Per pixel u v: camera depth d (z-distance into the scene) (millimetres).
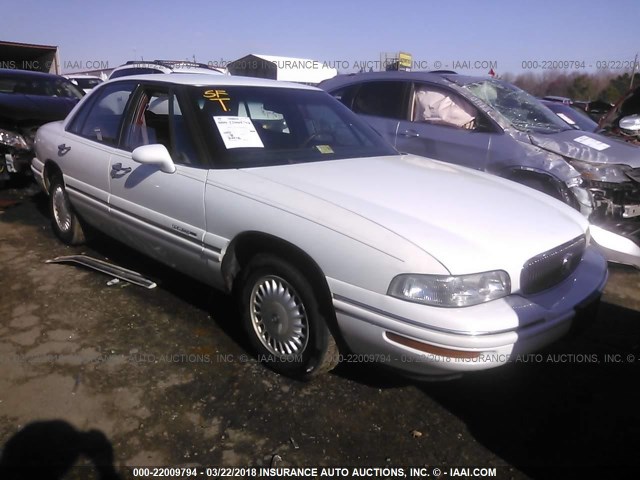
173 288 4094
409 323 2391
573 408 2912
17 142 6539
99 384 2920
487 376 3172
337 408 2807
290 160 3398
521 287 2559
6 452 2420
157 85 3738
